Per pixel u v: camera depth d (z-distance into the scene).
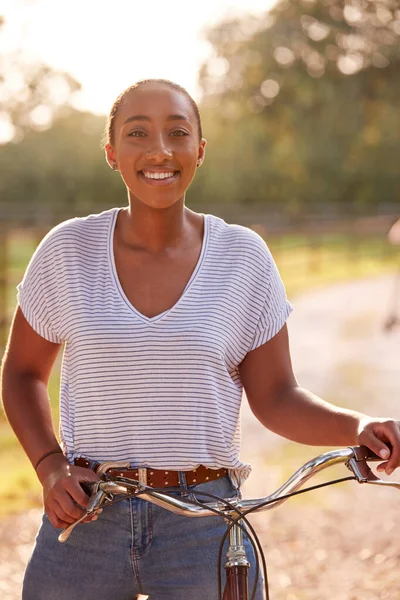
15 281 12.91
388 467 2.34
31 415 2.65
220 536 2.59
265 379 2.71
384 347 14.15
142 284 2.62
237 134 47.28
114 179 47.28
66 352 2.63
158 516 2.57
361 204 46.78
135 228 2.66
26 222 13.98
